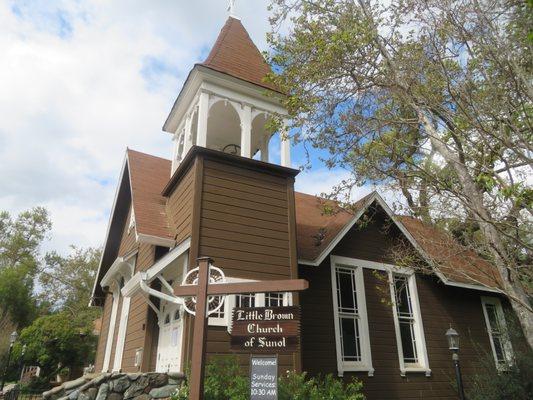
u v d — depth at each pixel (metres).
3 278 34.19
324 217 14.45
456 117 7.29
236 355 8.54
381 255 13.60
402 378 12.36
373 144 8.58
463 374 13.69
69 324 25.11
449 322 14.38
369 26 8.54
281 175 10.99
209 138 13.98
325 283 12.14
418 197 8.35
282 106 11.62
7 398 14.20
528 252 7.11
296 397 7.83
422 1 7.70
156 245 10.80
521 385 11.48
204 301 5.53
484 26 6.93
